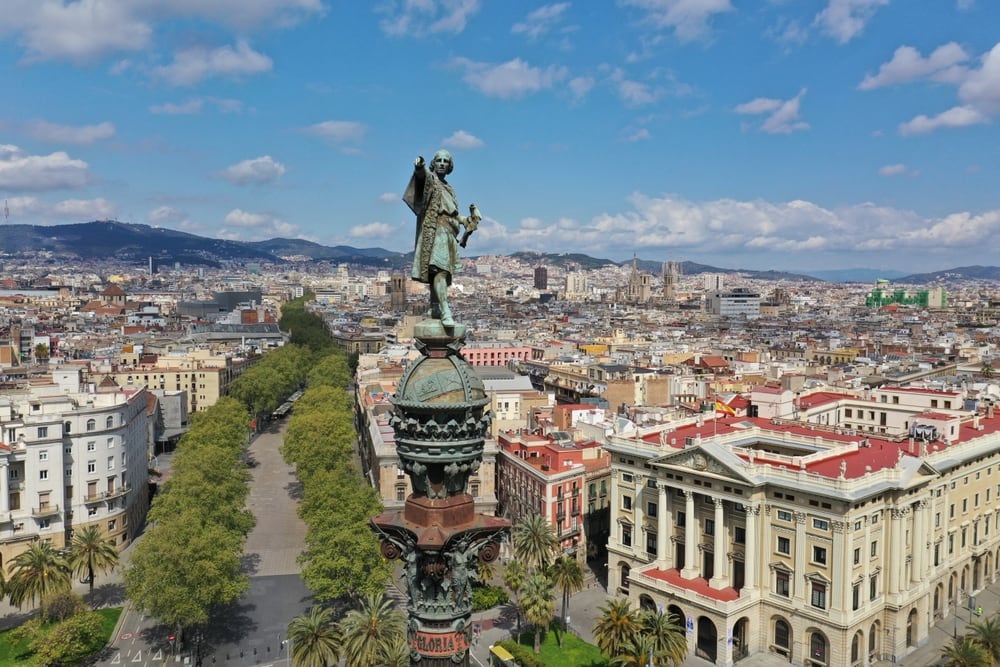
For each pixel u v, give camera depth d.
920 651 119.38
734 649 116.06
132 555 119.75
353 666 91.69
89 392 176.12
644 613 104.00
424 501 26.62
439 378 26.25
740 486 118.25
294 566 154.12
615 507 141.88
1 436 146.25
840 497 107.69
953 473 132.12
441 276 27.30
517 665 111.12
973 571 140.75
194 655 116.25
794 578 114.75
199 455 166.88
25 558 120.88
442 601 26.42
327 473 171.00
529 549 122.56
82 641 114.62
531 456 164.12
